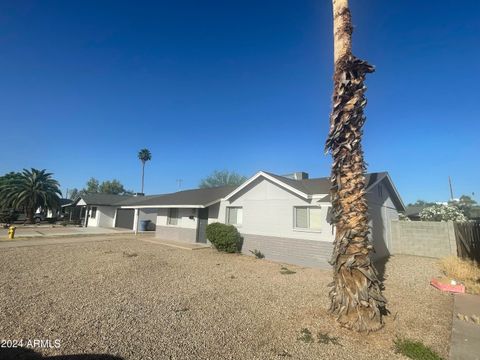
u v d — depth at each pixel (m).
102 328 4.93
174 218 20.00
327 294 7.30
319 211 11.62
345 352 4.26
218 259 12.55
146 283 8.05
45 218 40.16
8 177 38.88
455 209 20.97
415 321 5.54
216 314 5.77
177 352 4.18
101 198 35.91
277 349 4.34
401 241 15.47
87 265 10.28
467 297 7.22
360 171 5.42
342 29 5.66
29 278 8.20
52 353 4.05
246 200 14.49
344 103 5.57
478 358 4.06
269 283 8.45
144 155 60.78
